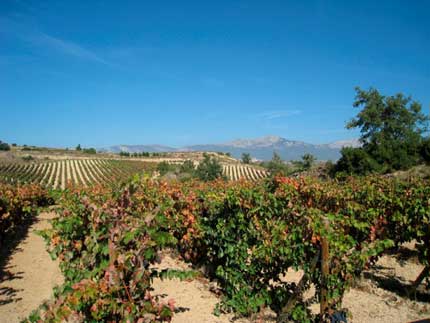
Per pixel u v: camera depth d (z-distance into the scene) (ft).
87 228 13.64
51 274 26.58
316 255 14.94
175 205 25.45
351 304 19.11
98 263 12.05
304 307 16.29
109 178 230.27
